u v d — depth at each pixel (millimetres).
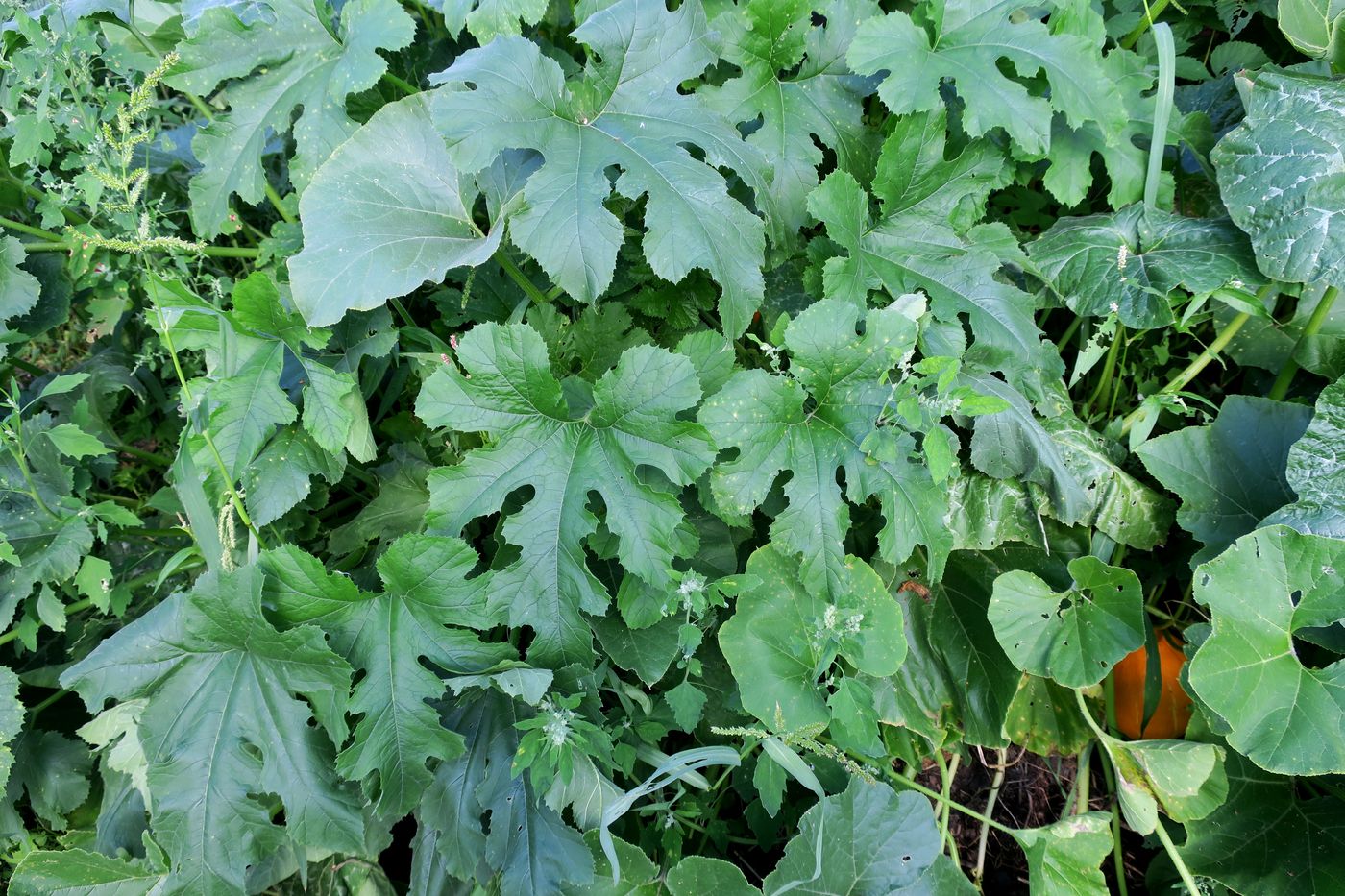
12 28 1434
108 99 1415
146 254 1370
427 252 1291
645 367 1249
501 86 1265
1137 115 1469
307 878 1448
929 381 1260
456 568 1232
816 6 1407
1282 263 1355
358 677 1334
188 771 1236
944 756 1511
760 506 1424
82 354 1721
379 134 1325
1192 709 1379
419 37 1521
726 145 1324
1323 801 1344
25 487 1424
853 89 1437
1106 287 1405
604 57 1313
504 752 1320
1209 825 1353
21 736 1455
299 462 1356
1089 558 1334
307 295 1265
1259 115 1398
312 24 1381
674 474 1254
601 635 1327
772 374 1430
